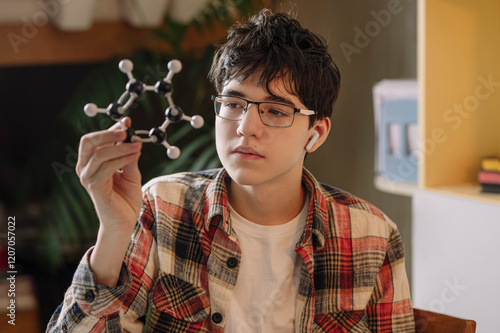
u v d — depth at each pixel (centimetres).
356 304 100
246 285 96
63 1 217
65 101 269
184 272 96
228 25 234
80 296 81
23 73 262
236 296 96
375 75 256
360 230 103
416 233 189
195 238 97
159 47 243
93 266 81
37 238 239
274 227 97
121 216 78
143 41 241
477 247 169
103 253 80
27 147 267
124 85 231
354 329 100
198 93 245
